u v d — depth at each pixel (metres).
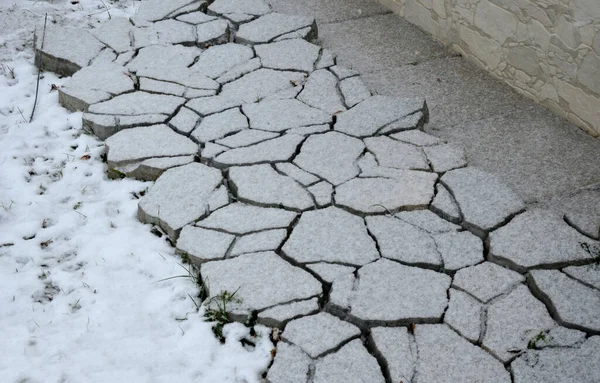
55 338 2.06
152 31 3.45
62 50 3.29
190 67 3.22
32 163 2.75
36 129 2.91
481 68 3.27
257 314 2.11
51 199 2.58
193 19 3.55
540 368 1.94
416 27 3.61
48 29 3.44
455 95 3.09
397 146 2.73
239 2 3.72
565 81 2.85
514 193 2.48
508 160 2.70
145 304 2.18
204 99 3.01
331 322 2.08
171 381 1.95
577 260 2.24
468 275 2.21
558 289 2.15
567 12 2.75
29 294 2.21
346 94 3.03
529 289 2.18
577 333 2.03
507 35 3.06
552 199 2.51
